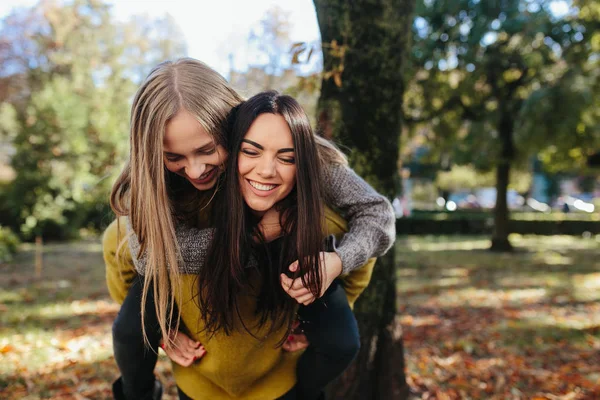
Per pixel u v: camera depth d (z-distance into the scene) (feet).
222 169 4.67
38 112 50.06
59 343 16.03
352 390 9.14
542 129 37.73
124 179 4.92
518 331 18.06
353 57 8.70
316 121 8.98
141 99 4.48
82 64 65.87
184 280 4.94
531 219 67.92
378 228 5.16
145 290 4.82
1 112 57.31
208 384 5.71
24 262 37.52
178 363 5.39
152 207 4.44
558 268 35.24
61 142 50.29
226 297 4.72
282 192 4.65
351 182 5.36
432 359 14.74
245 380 5.49
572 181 139.13
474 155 41.83
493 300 23.88
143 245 4.72
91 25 75.15
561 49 38.27
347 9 8.70
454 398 11.94
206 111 4.42
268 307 5.00
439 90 41.60
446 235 68.44
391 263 9.48
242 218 4.59
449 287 27.35
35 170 50.08
